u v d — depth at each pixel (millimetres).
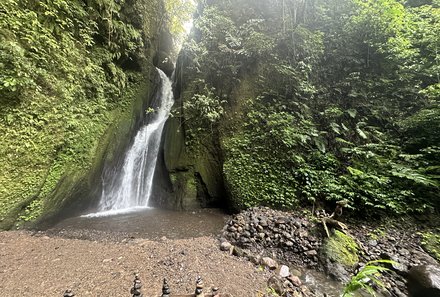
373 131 6891
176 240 4617
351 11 8227
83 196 6027
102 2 6723
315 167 6301
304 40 7688
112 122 7172
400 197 5348
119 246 4102
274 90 7504
